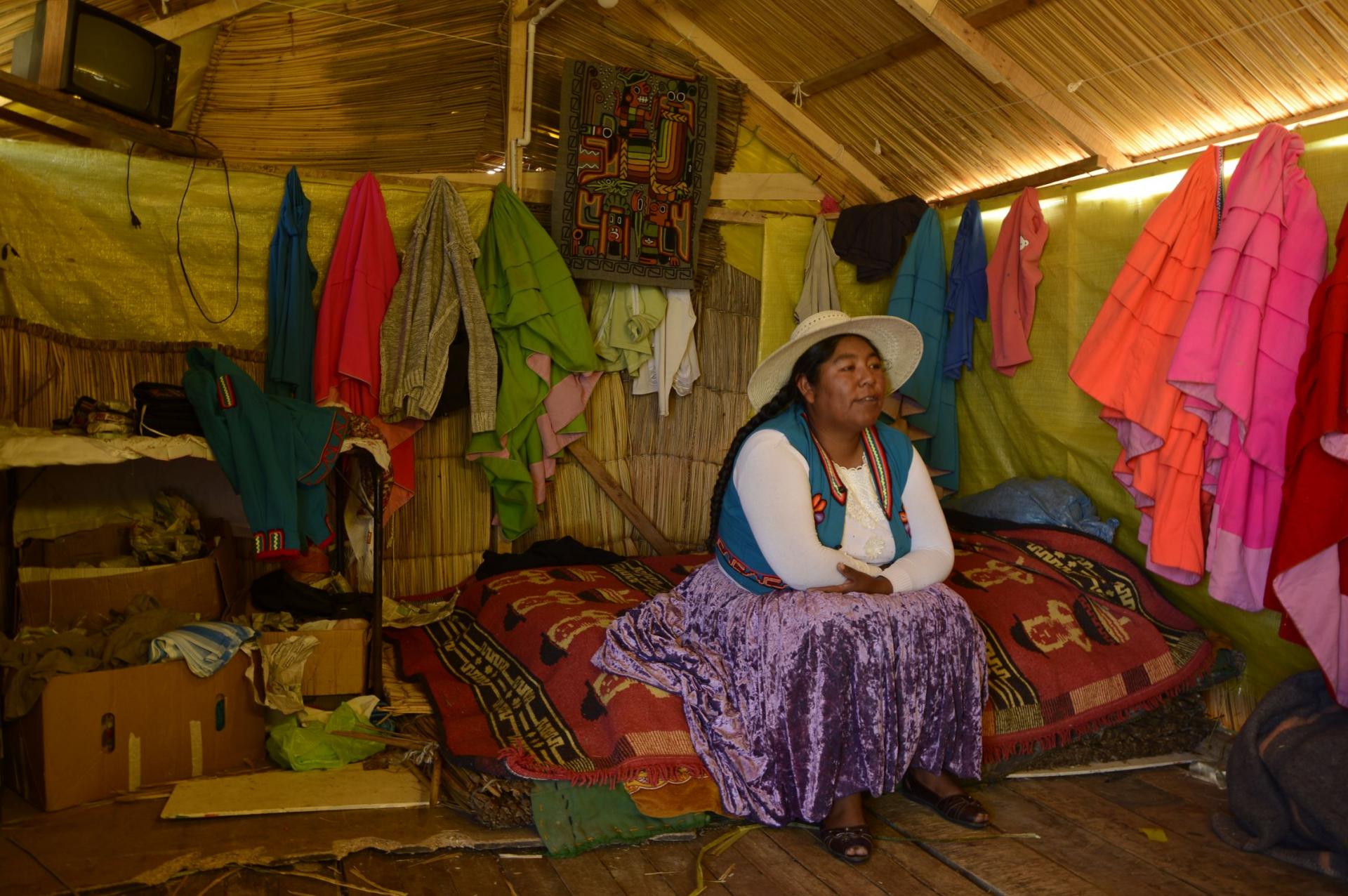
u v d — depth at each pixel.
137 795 2.79
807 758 2.62
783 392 2.99
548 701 3.04
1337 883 2.50
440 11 4.23
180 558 3.46
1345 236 2.83
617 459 4.75
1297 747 2.64
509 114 4.32
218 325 4.01
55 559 3.42
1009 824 2.80
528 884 2.43
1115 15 3.37
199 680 2.94
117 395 3.81
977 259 4.43
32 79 3.25
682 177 4.46
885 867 2.55
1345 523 2.79
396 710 3.24
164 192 3.85
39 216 3.69
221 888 2.34
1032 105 3.90
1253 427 3.12
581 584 3.94
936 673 2.72
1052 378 4.15
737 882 2.47
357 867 2.48
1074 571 3.62
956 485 4.63
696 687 2.84
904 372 3.12
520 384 4.20
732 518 2.94
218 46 4.08
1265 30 3.08
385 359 4.01
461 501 4.48
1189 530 3.38
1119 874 2.53
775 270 4.78
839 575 2.69
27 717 2.72
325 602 3.52
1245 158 3.19
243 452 3.16
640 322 4.46
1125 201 3.83
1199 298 3.21
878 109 4.46
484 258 4.23
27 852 2.46
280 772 2.97
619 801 2.71
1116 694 3.22
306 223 3.98
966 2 3.62
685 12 4.54
